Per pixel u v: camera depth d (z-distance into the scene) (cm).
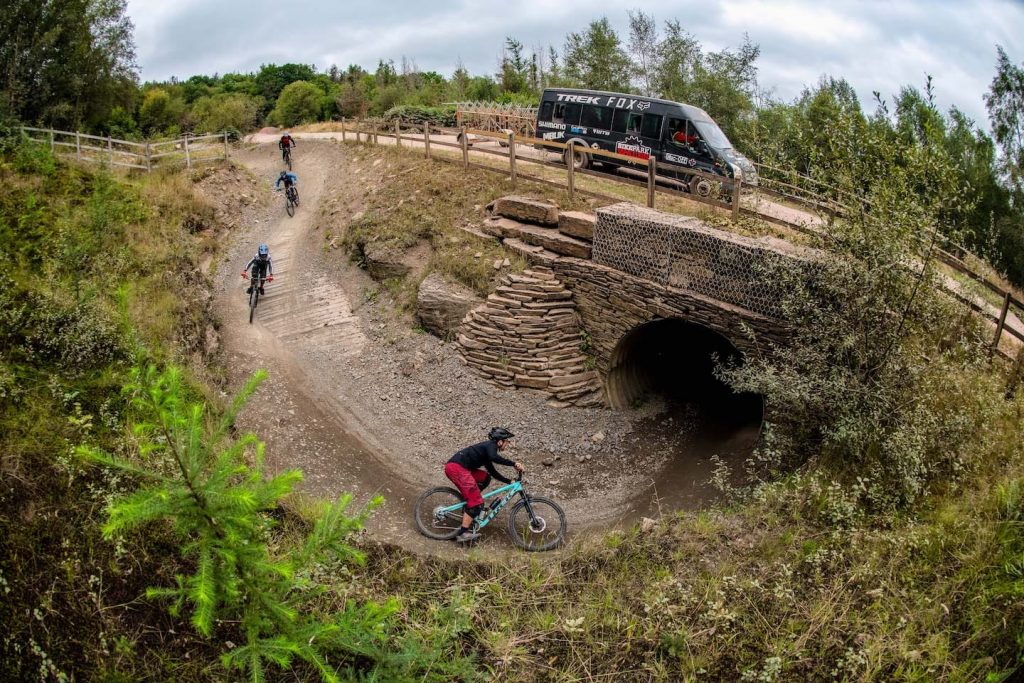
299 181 2334
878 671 667
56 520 707
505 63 3594
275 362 1387
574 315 1384
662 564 836
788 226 1323
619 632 742
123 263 1214
